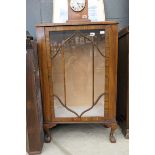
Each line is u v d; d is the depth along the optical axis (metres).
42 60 1.04
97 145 1.12
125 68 1.17
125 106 1.20
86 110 1.11
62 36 1.02
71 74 1.09
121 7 1.35
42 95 1.08
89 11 1.27
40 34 1.01
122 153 1.04
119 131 1.27
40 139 1.04
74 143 1.15
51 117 1.11
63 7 1.26
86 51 1.06
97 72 1.08
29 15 1.35
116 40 1.02
